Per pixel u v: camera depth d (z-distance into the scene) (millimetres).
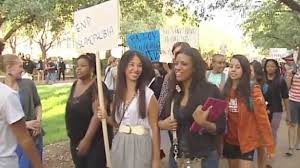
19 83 6219
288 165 9312
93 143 5422
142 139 4602
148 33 9617
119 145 4645
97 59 5426
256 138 5828
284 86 9734
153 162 4648
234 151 5902
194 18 16672
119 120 4695
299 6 14797
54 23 14398
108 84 10570
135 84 4656
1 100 3467
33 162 3662
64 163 8742
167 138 6312
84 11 5676
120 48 12094
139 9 15664
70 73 51750
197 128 4559
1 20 13453
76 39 5766
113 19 5383
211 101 4402
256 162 7445
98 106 5277
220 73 8672
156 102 4668
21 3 10477
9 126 3521
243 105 5766
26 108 6203
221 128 4605
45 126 13297
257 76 8516
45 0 10594
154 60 9469
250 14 29047
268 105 8734
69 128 5668
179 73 4613
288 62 15359
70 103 5605
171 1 15906
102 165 5469
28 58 37094
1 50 4395
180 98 4703
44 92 26266
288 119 10266
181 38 10062
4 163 3512
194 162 4637
